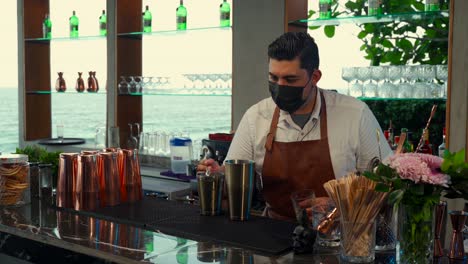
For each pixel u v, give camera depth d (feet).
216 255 6.16
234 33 13.52
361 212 5.84
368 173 5.66
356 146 8.73
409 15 11.37
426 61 13.56
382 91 11.70
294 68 8.14
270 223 7.41
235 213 7.52
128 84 16.15
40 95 19.20
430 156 5.74
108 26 16.24
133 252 6.26
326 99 8.91
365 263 5.89
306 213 6.53
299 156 8.71
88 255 6.41
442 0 11.76
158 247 6.46
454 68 10.45
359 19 11.95
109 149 9.08
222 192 7.88
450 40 10.44
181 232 6.97
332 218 6.45
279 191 8.92
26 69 18.67
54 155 9.63
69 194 8.39
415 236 5.72
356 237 5.88
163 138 15.70
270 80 8.43
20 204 8.73
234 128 13.74
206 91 14.56
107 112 16.49
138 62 16.76
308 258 6.09
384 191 5.54
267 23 12.83
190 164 13.85
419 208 5.65
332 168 8.66
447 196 5.84
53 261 6.86
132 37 16.52
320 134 8.73
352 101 8.89
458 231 6.11
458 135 10.48
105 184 8.45
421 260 5.74
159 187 13.30
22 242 7.25
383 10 13.28
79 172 8.27
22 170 8.69
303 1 12.87
